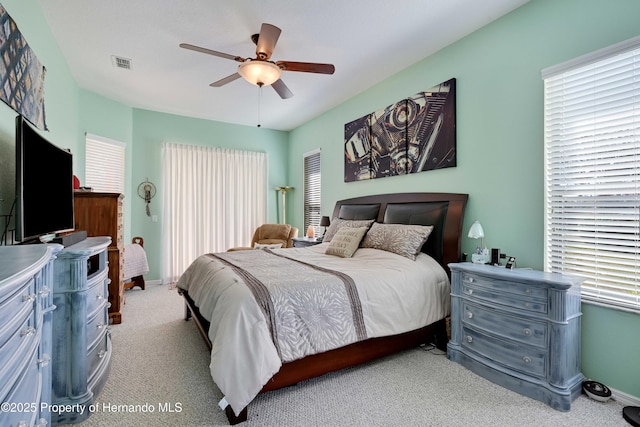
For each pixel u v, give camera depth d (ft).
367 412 5.74
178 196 16.88
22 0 6.79
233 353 5.30
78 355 5.64
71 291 5.65
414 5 7.85
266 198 19.74
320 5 7.81
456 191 9.56
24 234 4.95
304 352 6.05
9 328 2.72
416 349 8.48
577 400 6.07
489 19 8.50
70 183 7.70
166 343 8.79
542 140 7.48
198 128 17.63
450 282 8.73
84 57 10.48
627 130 6.16
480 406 5.94
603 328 6.37
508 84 8.19
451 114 9.60
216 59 10.62
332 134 15.85
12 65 6.04
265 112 16.62
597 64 6.57
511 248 8.11
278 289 6.22
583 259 6.78
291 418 5.55
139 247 14.57
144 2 7.69
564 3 7.07
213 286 7.07
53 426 5.32
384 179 12.43
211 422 5.45
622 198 6.23
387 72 11.71
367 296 7.10
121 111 15.03
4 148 5.90
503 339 6.75
